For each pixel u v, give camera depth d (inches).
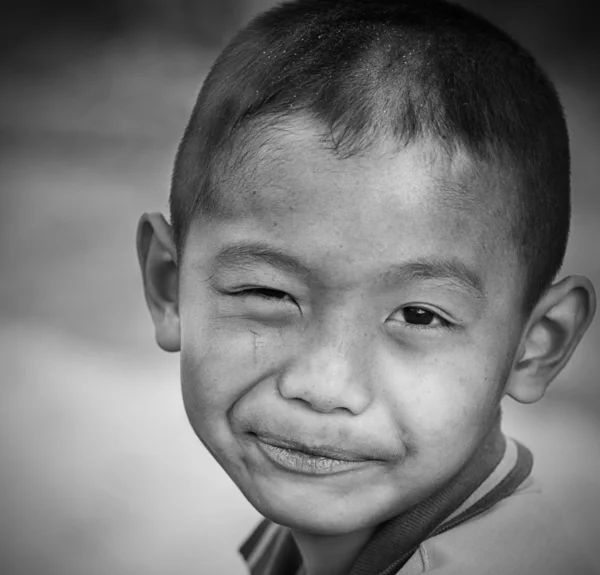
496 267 132.6
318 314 127.7
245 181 130.0
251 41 148.5
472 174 128.4
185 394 142.2
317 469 133.1
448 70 133.5
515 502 144.7
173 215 153.6
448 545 136.3
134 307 588.1
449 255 126.3
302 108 128.5
